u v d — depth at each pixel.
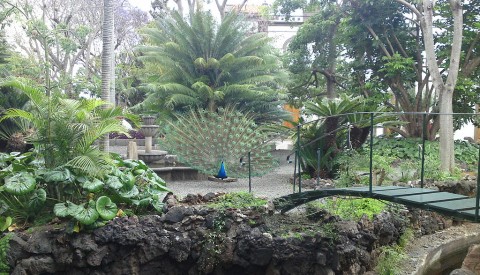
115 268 6.22
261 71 17.39
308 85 23.27
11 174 6.52
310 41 20.16
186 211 6.61
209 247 6.36
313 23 19.59
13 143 11.05
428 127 16.59
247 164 11.01
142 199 6.89
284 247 6.29
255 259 6.33
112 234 6.12
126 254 6.23
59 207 6.11
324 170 11.98
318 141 11.84
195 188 10.90
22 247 5.95
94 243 6.06
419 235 9.03
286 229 6.60
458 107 16.14
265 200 7.35
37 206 6.28
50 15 25.05
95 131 6.65
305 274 6.32
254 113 17.34
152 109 16.44
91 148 6.84
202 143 10.84
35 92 6.58
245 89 15.88
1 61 16.28
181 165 13.27
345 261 6.39
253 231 6.43
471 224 10.33
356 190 6.42
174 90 15.44
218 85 16.73
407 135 16.80
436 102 15.98
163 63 16.19
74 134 6.58
